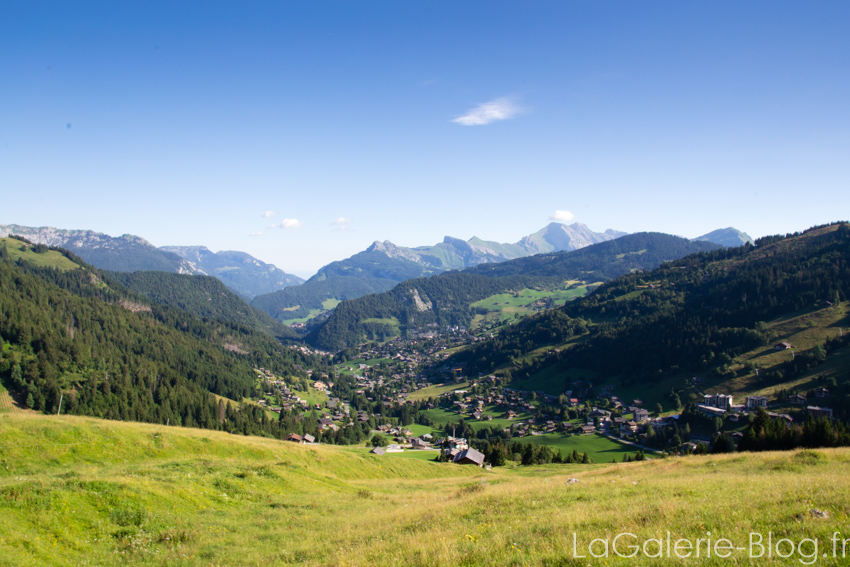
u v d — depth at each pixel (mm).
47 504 23203
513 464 106688
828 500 17156
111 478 28984
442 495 37969
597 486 29469
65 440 43531
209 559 20875
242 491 34469
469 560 15055
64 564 19094
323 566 17734
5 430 42000
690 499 20594
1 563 17641
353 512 30969
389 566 15633
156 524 24922
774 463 39844
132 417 147125
